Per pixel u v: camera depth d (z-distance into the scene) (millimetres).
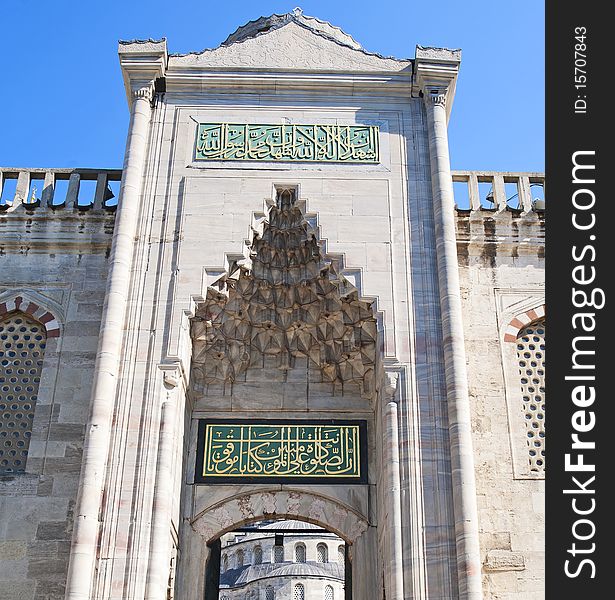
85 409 14211
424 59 15219
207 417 14594
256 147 14719
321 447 14414
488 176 16500
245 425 14555
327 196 14242
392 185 14406
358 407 14750
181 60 15414
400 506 11711
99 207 15969
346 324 14219
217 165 14508
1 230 15828
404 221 14055
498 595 12727
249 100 15242
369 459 14320
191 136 14820
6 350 14922
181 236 13789
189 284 13359
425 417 12336
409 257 13711
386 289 13383
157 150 14648
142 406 12391
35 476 13625
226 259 13656
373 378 14352
